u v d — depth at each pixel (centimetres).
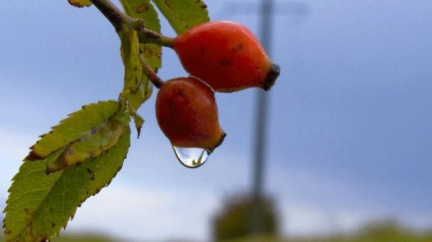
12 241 26
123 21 26
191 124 26
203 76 27
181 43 27
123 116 25
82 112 25
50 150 24
